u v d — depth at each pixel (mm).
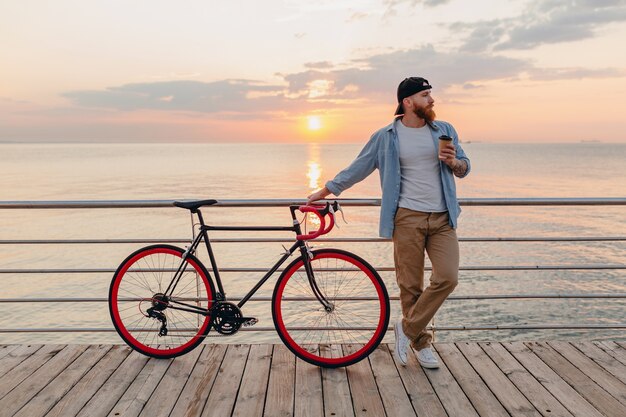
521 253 52250
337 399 2490
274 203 3029
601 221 73562
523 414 2338
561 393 2539
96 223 74375
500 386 2619
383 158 2705
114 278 2994
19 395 2551
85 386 2641
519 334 29203
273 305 2871
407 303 2814
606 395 2518
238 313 2836
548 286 39188
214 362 2926
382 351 3074
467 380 2689
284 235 53500
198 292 2955
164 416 2342
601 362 2906
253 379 2709
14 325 31734
